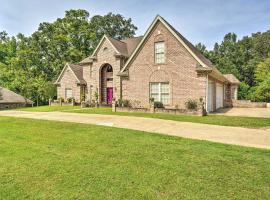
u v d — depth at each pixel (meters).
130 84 23.53
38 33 52.28
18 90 52.03
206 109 19.73
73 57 50.31
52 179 6.17
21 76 50.12
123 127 13.12
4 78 52.44
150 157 7.70
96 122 15.00
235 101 32.25
